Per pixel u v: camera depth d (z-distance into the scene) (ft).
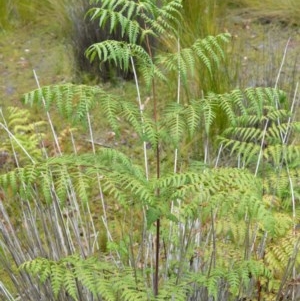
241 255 6.32
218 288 6.39
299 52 15.02
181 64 5.65
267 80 12.26
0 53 17.46
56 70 15.87
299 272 6.75
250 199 5.09
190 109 5.56
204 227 6.98
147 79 5.55
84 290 6.39
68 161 5.32
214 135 10.84
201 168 6.04
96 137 12.59
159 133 5.45
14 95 14.84
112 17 5.36
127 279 5.63
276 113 6.81
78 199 9.86
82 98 5.25
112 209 9.84
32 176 5.21
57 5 17.63
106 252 8.30
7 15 19.24
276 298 6.10
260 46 15.61
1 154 11.44
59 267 5.46
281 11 17.21
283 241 6.38
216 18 16.47
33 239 6.62
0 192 9.72
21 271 6.53
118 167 5.43
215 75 11.62
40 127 13.04
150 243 6.81
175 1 5.87
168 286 5.76
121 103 5.46
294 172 7.41
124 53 5.36
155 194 5.65
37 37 18.13
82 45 15.01
